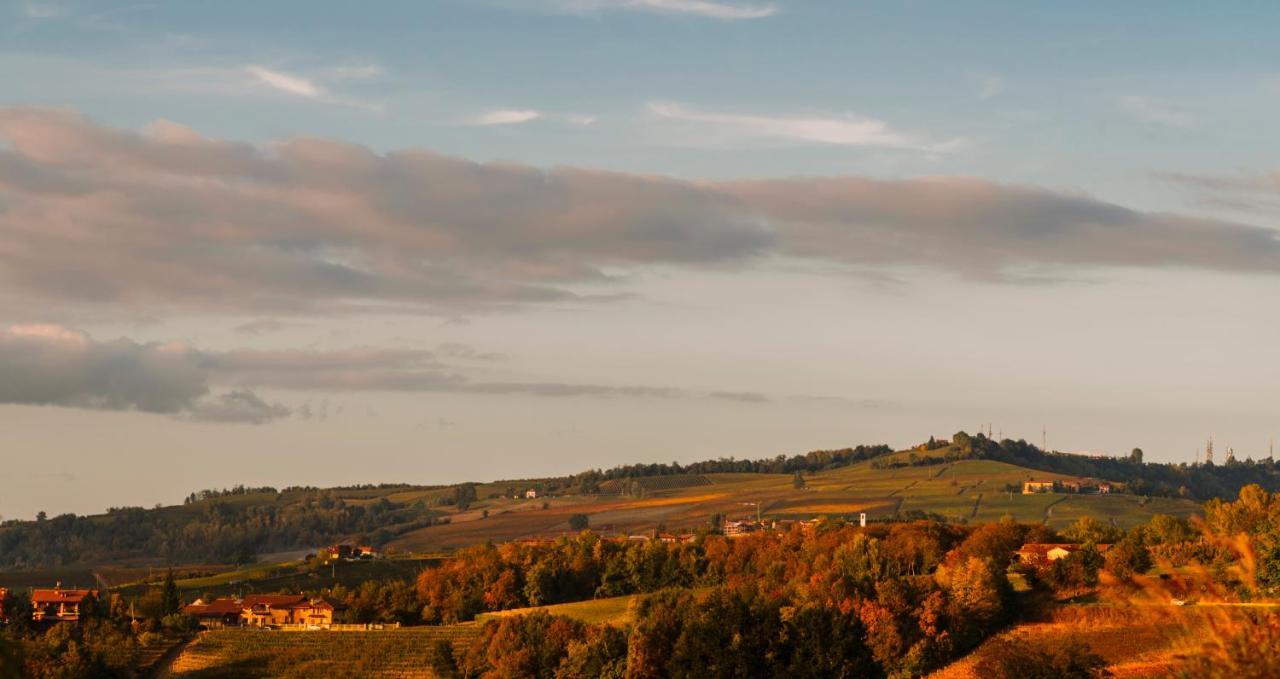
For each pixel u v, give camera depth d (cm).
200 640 18025
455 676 15775
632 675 13938
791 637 13575
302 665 16812
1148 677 9694
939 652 13138
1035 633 12962
